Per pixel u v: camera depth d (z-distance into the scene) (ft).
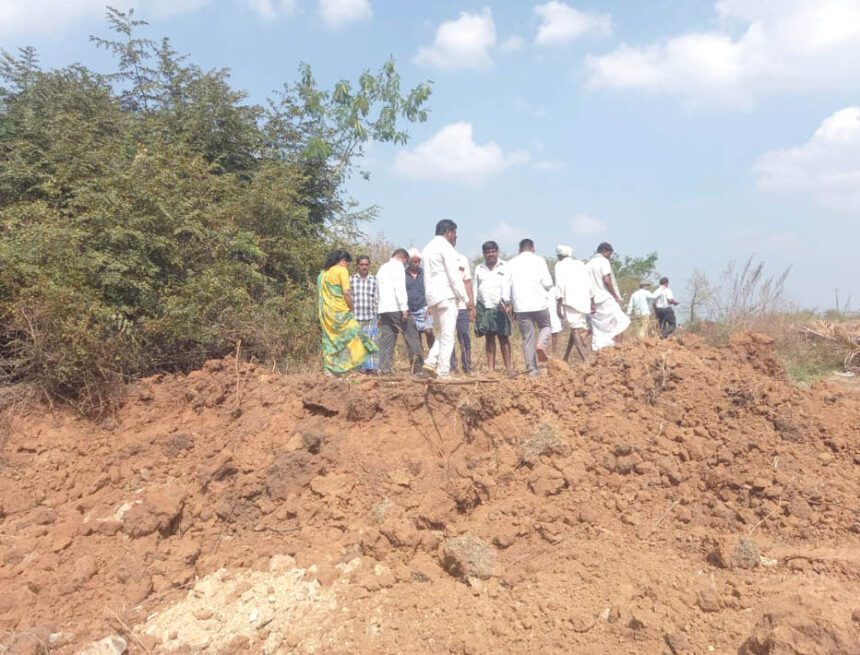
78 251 20.22
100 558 13.00
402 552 12.89
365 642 10.71
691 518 13.16
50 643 10.87
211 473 15.34
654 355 17.74
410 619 11.16
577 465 14.74
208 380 18.74
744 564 11.41
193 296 22.24
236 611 11.73
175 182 24.49
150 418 17.85
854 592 10.25
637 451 14.82
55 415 17.57
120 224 21.22
